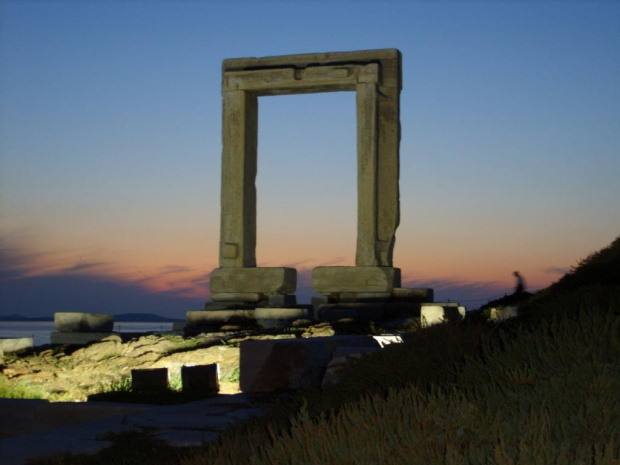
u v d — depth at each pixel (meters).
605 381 5.72
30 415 11.20
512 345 7.65
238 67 29.22
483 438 4.97
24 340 23.14
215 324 27.28
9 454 8.19
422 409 5.50
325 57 28.59
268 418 8.19
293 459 5.37
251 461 5.81
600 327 7.38
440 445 4.99
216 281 28.33
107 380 17.95
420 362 9.45
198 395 13.21
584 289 14.29
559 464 4.38
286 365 12.31
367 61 28.41
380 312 26.12
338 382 9.98
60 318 25.69
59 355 21.08
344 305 26.55
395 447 5.08
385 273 27.00
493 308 30.62
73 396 16.78
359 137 27.80
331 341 13.28
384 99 28.25
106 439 8.79
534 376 6.35
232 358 18.23
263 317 26.33
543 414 5.05
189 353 18.89
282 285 27.75
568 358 6.65
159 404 12.48
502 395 5.97
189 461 6.64
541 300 23.83
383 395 8.20
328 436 5.51
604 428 4.92
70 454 8.16
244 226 28.59
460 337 9.84
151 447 8.43
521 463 4.44
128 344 21.30
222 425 9.38
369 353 10.65
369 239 27.47
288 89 28.88
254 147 29.69
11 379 18.23
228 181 28.72
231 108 28.95
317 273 27.53
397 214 27.94
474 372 7.34
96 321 26.03
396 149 28.11
